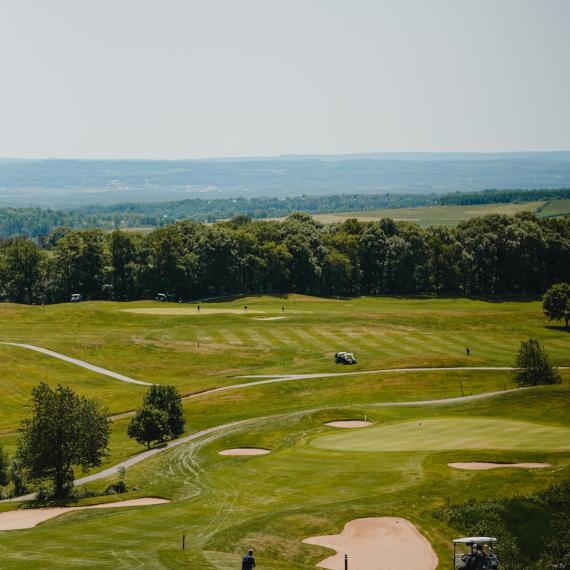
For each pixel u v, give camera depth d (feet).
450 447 224.12
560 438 229.66
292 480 201.26
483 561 136.36
